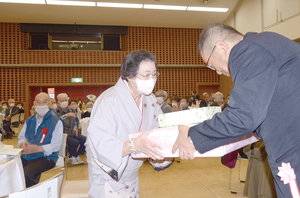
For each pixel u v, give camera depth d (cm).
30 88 1310
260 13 994
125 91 118
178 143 90
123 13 1224
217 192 294
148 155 98
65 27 1279
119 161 102
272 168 79
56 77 1305
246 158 287
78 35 1330
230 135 76
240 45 81
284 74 75
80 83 1315
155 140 95
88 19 1252
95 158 111
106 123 112
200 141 84
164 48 1385
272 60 75
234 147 98
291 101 74
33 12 1181
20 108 924
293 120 73
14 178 159
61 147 274
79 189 192
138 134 102
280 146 76
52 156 254
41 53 1282
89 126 112
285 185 74
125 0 1123
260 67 74
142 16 1254
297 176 71
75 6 1155
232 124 74
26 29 1259
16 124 799
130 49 1350
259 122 73
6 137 762
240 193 288
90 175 124
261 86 72
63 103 476
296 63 76
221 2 1167
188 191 299
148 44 1366
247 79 75
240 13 1162
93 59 1315
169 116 107
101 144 106
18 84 1279
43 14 1198
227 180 341
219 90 1441
